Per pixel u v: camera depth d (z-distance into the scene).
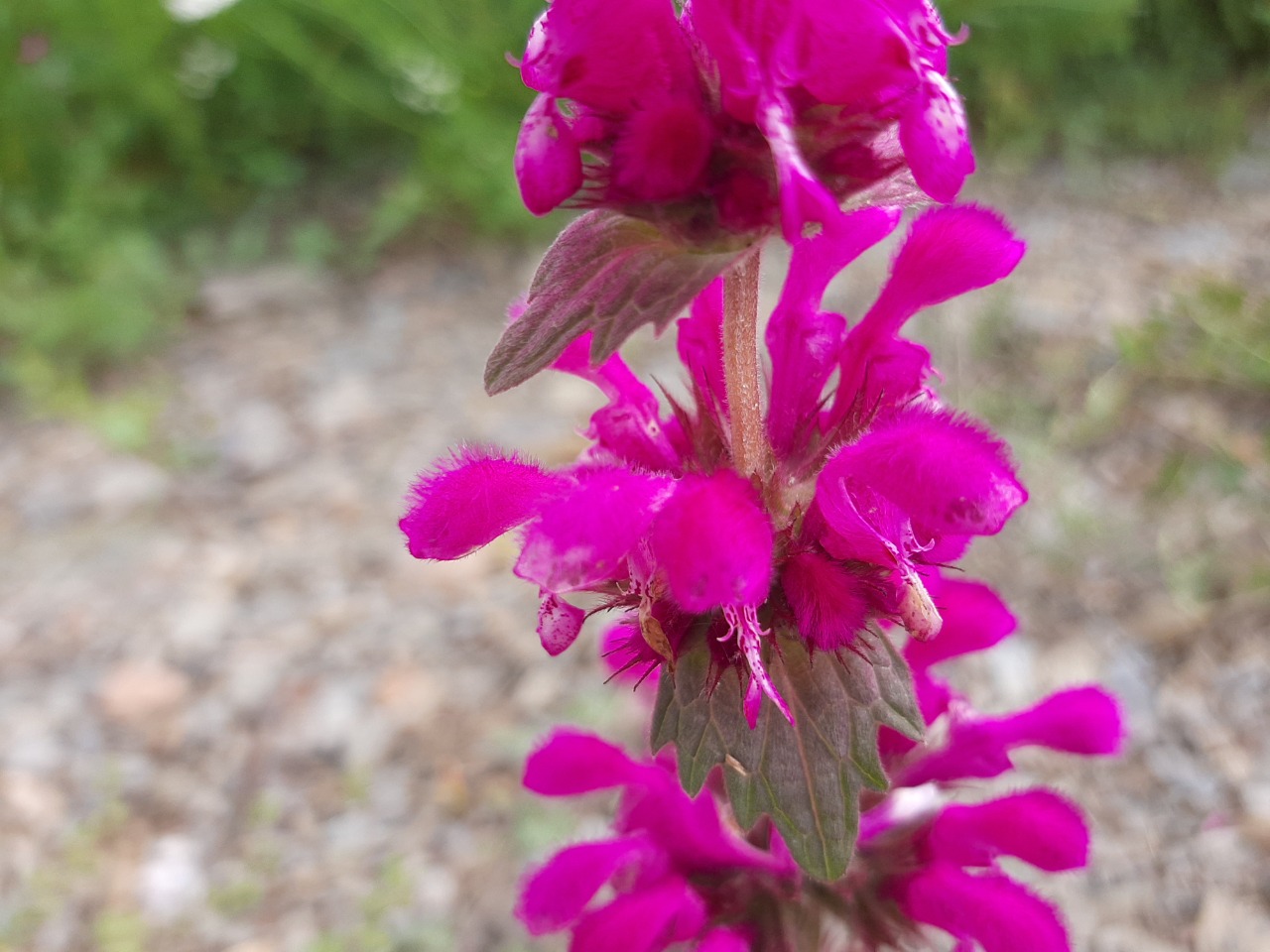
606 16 0.08
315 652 0.27
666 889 0.11
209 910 0.22
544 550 0.08
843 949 0.12
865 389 0.10
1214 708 0.22
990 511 0.08
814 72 0.07
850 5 0.07
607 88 0.08
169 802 0.24
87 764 0.25
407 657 0.27
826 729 0.09
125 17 0.49
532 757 0.13
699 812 0.12
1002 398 0.30
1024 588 0.26
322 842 0.23
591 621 0.27
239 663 0.27
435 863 0.22
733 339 0.10
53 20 0.50
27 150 0.49
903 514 0.09
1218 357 0.31
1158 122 0.46
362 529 0.31
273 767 0.25
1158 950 0.18
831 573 0.09
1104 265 0.37
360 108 0.52
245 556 0.30
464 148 0.46
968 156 0.07
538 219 0.46
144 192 0.49
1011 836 0.11
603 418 0.11
